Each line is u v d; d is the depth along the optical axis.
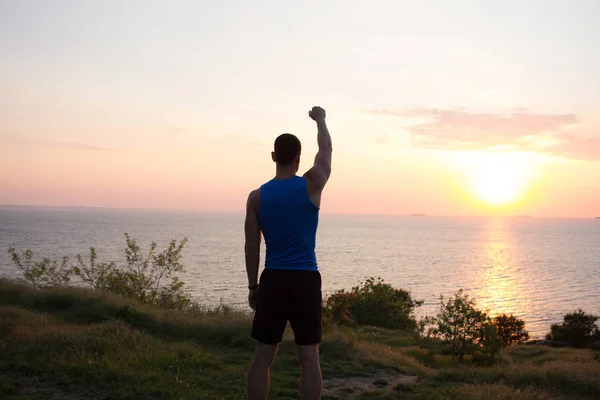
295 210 3.17
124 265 78.94
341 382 7.07
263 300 3.19
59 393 5.36
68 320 10.60
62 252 112.56
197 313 13.01
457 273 114.25
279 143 3.32
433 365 11.52
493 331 12.84
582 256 190.75
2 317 9.34
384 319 20.58
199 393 5.47
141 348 7.55
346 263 129.50
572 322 32.31
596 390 6.97
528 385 7.28
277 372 7.02
